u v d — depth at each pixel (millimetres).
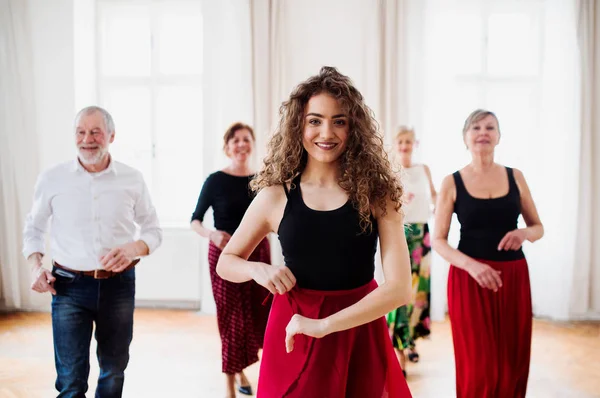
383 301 1196
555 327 4566
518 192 2377
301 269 1308
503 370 2273
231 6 4820
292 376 1274
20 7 4914
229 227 3051
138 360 3697
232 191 3070
